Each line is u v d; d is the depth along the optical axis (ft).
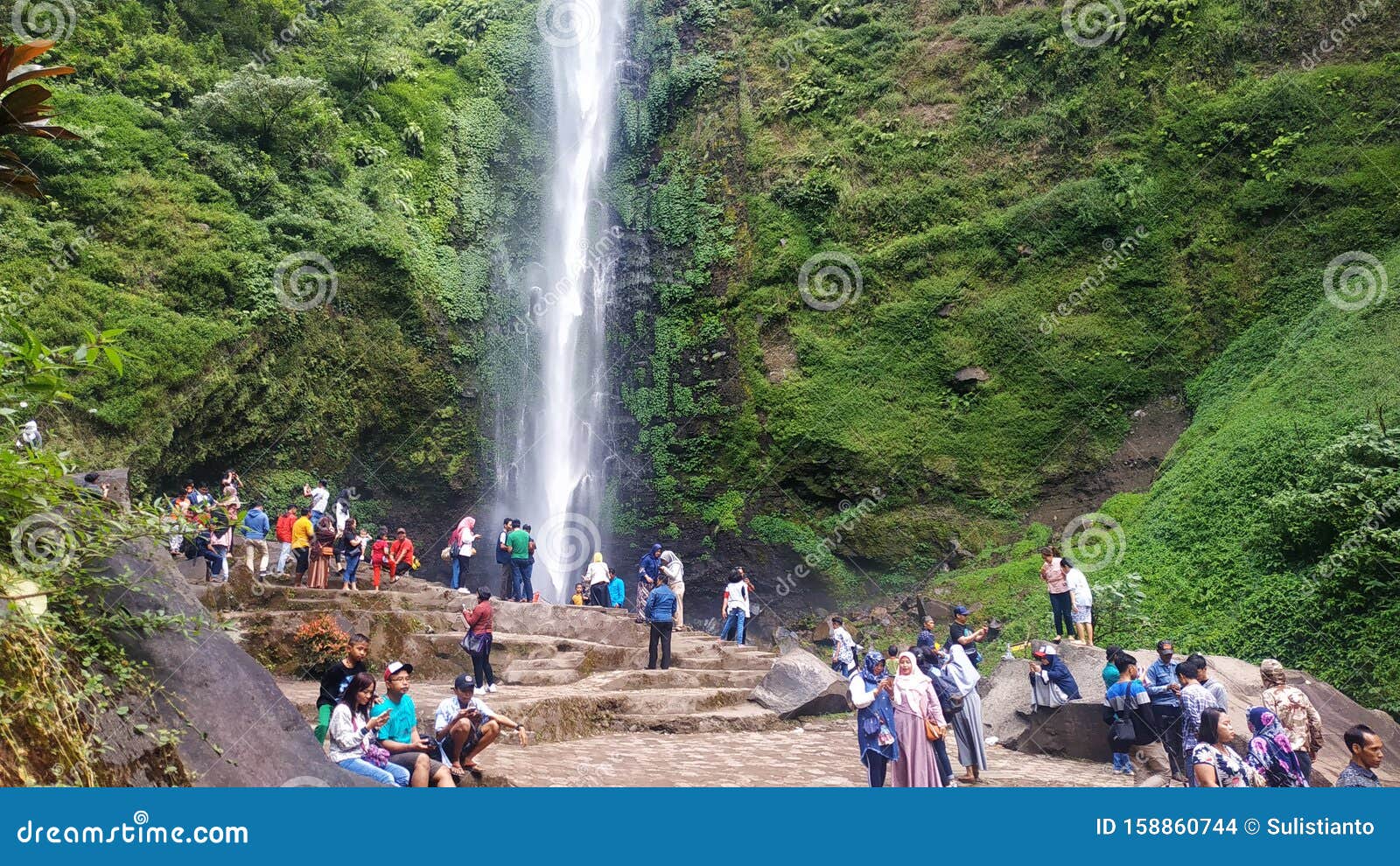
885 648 76.07
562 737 39.27
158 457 70.28
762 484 89.97
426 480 92.84
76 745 15.23
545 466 100.01
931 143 95.40
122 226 75.00
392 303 89.81
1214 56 84.48
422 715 34.22
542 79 113.80
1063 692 40.27
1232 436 62.64
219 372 75.46
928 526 83.30
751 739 42.29
